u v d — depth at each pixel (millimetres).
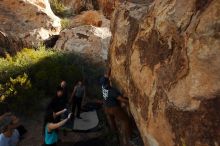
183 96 5094
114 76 8812
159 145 5820
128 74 7621
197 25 5020
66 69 12352
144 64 6492
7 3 15789
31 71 12305
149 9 7141
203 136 4680
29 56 13219
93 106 11156
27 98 10602
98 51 14227
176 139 5223
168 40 5754
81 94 10195
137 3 8359
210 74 4715
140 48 6785
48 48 15094
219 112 4531
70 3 21344
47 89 11648
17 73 11938
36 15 16141
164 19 5922
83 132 9773
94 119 10414
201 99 4770
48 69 12281
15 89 10781
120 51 8234
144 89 6402
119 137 8820
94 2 20016
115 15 9086
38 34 15617
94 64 13898
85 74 12664
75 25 17047
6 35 14766
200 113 4746
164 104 5527
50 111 8445
